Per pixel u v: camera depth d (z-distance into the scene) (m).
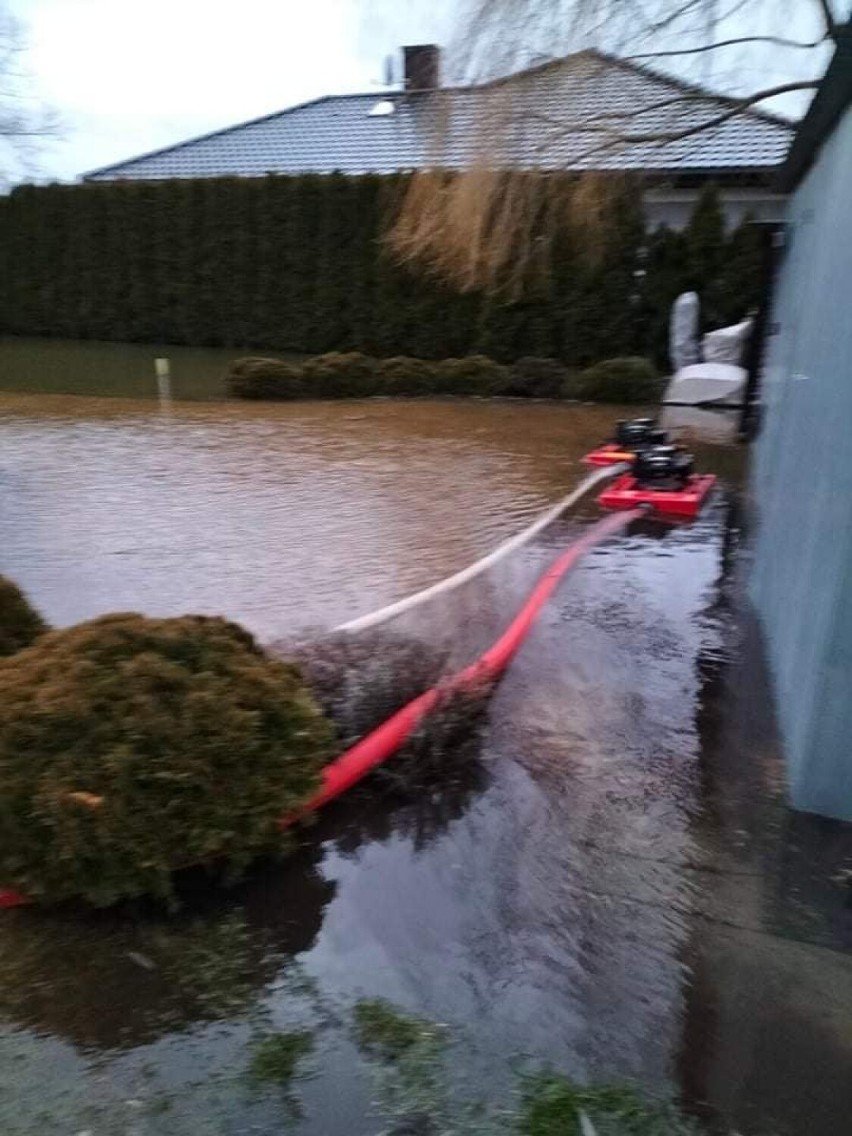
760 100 8.37
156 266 17.59
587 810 2.74
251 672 2.53
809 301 4.41
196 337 17.55
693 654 3.88
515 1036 1.93
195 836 2.25
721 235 12.38
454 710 3.06
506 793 2.81
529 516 6.06
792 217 7.09
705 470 7.51
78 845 2.15
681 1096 1.80
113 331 18.48
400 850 2.54
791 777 2.84
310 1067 1.84
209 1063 1.85
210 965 2.12
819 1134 1.73
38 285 19.06
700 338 12.58
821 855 2.54
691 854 2.54
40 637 2.88
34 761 2.22
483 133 9.53
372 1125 1.72
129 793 2.20
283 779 2.42
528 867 2.48
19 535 5.64
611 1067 1.86
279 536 5.63
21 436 8.91
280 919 2.27
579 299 13.14
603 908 2.33
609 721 3.27
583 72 8.98
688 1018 1.99
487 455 8.11
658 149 9.62
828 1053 1.91
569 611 4.34
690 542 5.48
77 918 2.26
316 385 11.80
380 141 18.84
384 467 7.62
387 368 12.09
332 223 15.40
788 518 3.76
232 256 16.67
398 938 2.22
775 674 3.56
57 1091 1.78
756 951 2.19
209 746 2.30
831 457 2.86
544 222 11.27
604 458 7.50
